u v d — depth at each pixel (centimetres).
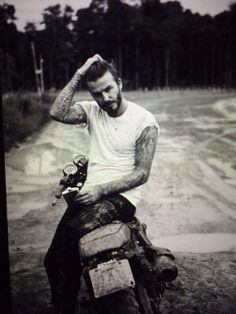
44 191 320
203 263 255
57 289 195
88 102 194
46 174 333
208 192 314
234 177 336
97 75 179
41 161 337
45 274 250
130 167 184
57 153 337
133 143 183
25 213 296
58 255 177
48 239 281
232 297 221
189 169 335
